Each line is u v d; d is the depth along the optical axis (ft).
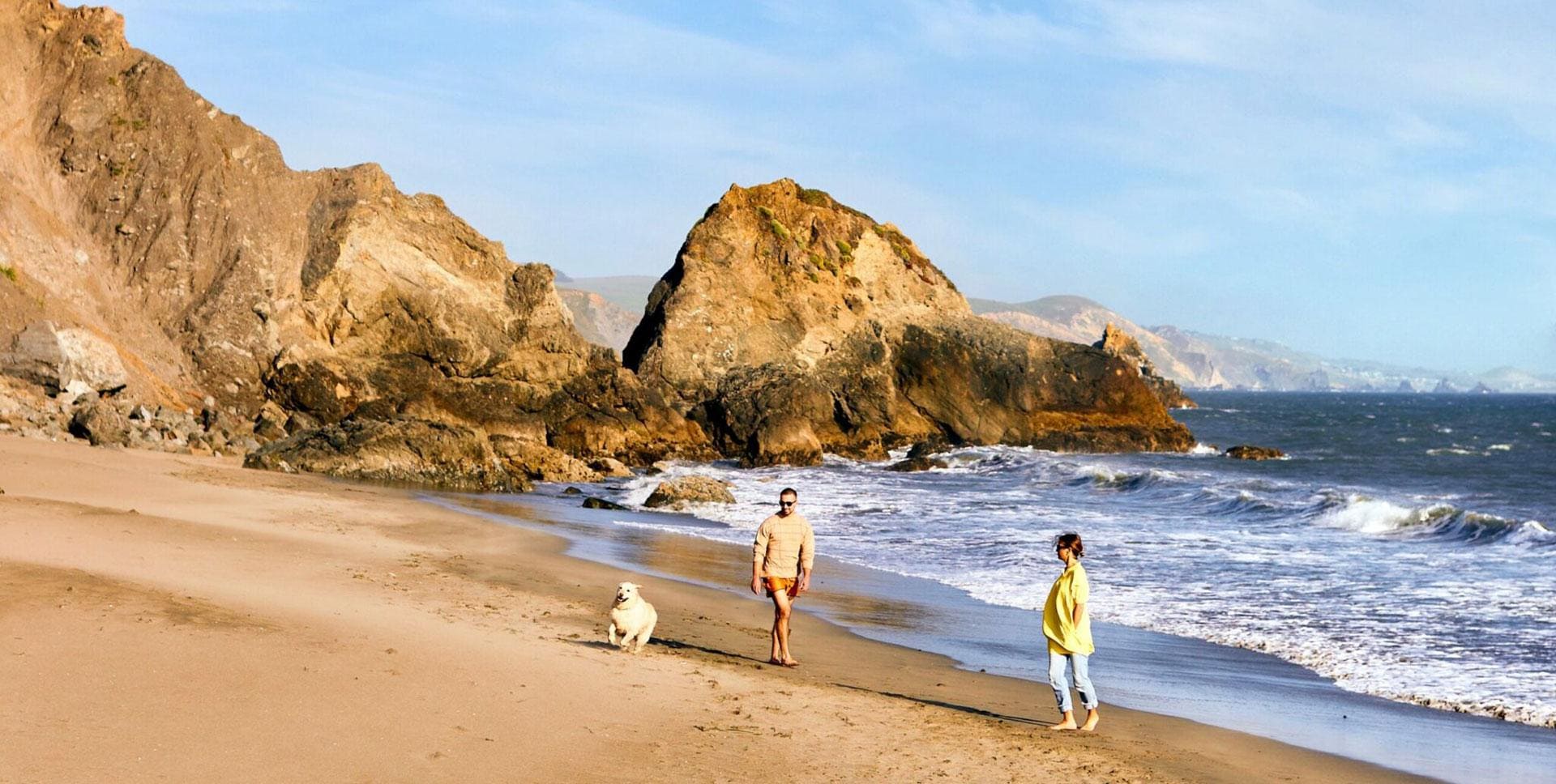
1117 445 195.62
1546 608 54.85
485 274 152.56
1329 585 62.18
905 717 31.09
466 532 70.69
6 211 113.29
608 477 132.16
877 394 185.68
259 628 30.91
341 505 76.89
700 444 166.30
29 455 77.00
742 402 167.53
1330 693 39.58
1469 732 34.71
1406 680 41.45
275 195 138.41
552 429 151.53
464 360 145.38
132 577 36.42
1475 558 72.18
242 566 45.42
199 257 130.93
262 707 24.03
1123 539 82.53
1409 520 86.89
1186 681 40.96
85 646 26.68
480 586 48.85
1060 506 106.83
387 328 142.31
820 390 175.32
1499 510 115.85
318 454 103.35
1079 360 204.23
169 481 76.54
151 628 29.14
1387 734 34.14
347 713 24.41
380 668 28.45
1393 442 284.20
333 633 31.89
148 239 129.49
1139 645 47.55
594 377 159.53
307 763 21.07
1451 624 51.49
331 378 132.26
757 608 52.60
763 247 190.70
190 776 19.67
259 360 130.00
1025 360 197.67
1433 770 30.30
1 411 94.63
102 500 62.64
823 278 191.62
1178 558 72.59
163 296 128.88
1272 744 32.12
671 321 179.73
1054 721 33.37
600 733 25.61
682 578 60.59
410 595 43.83
